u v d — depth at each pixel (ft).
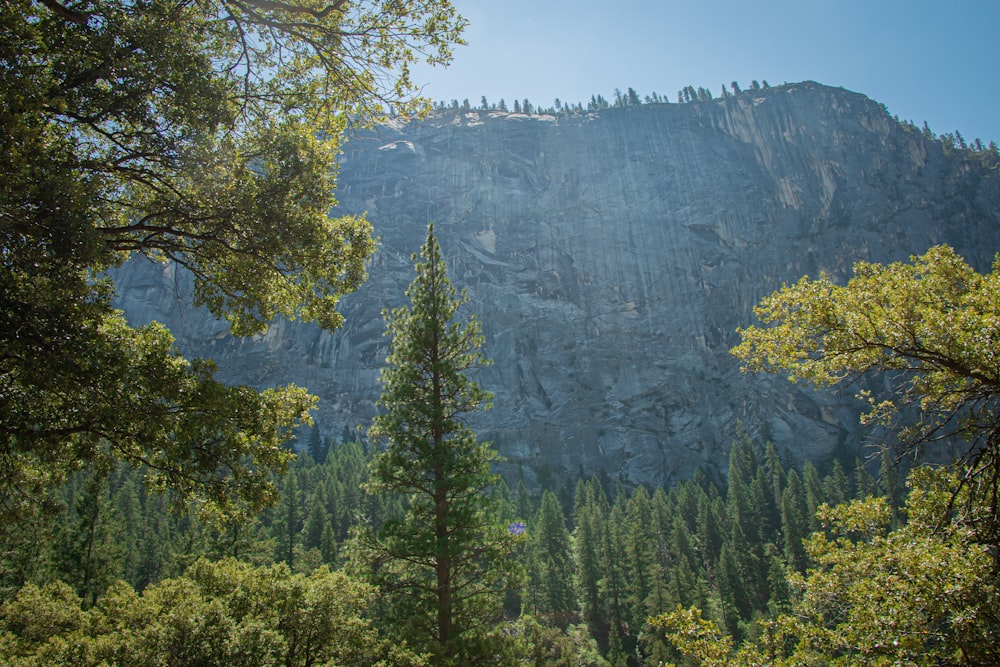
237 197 29.19
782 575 179.93
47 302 21.24
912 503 33.78
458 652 53.83
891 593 28.81
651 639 164.35
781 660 32.60
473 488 60.80
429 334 63.82
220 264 33.58
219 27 31.45
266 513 202.28
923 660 27.22
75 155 25.91
